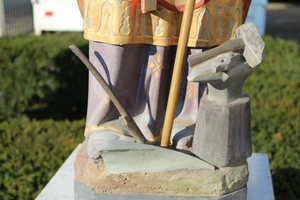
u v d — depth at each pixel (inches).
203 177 64.9
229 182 65.6
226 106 62.9
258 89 169.0
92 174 66.5
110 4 64.2
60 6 265.0
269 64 191.3
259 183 83.4
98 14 65.6
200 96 74.2
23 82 182.5
